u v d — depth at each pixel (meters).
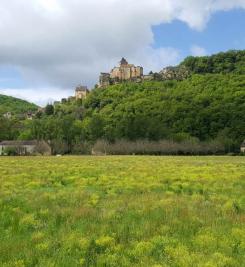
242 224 17.00
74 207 20.88
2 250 13.75
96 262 12.91
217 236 15.26
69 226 16.91
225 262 12.50
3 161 66.69
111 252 13.87
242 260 12.86
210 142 136.38
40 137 168.62
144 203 21.59
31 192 26.47
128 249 14.00
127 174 37.84
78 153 145.12
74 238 15.00
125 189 27.59
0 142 166.75
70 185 30.92
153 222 17.39
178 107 173.12
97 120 164.88
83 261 12.84
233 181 31.88
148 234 15.73
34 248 14.05
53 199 23.44
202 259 12.84
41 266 12.37
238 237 15.03
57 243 14.56
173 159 80.56
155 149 135.25
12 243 14.65
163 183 31.30
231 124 153.12
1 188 28.30
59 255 13.34
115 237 15.34
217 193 26.14
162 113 176.62
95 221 17.86
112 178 34.12
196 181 31.98
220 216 18.80
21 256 13.30
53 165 52.62
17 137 186.62
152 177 34.56
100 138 154.25
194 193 26.12
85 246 14.14
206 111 161.25
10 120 199.25
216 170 42.31
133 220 17.95
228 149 133.88
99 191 26.84
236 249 13.94
